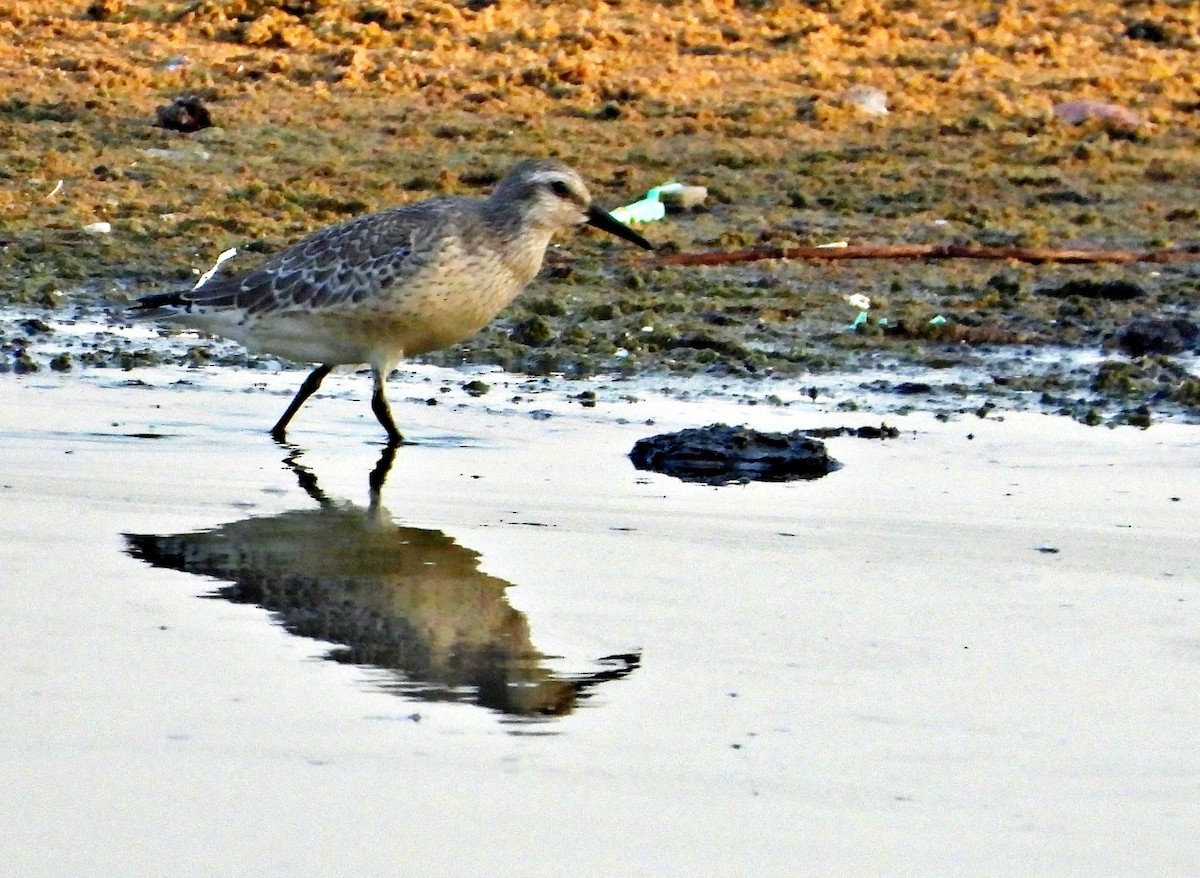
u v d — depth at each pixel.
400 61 23.39
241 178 19.98
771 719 8.09
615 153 21.02
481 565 10.20
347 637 9.06
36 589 9.66
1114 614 9.51
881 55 24.69
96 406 13.79
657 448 12.54
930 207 19.88
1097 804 7.32
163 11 24.50
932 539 10.83
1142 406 14.34
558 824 7.09
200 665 8.60
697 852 6.88
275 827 7.04
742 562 10.33
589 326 16.22
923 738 7.92
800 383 14.86
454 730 7.93
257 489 11.76
